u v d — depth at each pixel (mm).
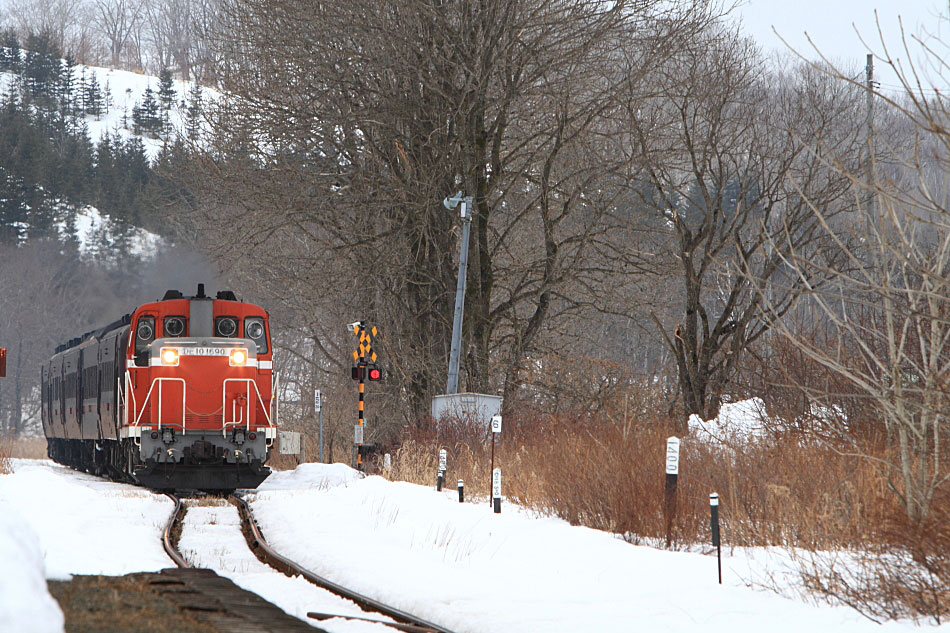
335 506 75500
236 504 81875
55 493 71812
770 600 39125
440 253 128625
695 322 115000
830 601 39156
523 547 53594
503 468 82938
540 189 125625
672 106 130250
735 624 35000
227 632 30922
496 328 141125
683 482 59156
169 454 95188
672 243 126750
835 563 42562
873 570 40156
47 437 179500
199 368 97000
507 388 128000
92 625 28719
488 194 125250
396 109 120750
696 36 121938
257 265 149250
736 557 48594
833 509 49094
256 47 125500
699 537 54250
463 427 100875
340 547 54188
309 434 169625
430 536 59469
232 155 129125
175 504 80875
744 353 108938
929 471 45594
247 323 101062
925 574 39344
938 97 35781
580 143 123375
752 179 115500
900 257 39156
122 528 60875
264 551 54531
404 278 129250
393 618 37438
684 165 125562
